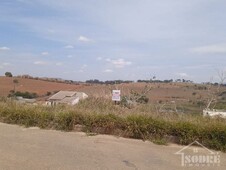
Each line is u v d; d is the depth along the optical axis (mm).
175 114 8984
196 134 7422
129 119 8242
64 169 5500
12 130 8602
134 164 5906
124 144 7375
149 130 7895
